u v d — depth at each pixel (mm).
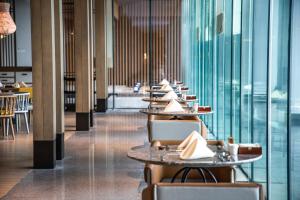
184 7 16031
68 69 16812
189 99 10055
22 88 12195
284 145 4504
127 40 16344
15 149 8953
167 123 6348
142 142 9641
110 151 8703
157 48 16266
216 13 9258
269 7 4949
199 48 12516
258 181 5641
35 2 7199
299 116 4082
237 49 7320
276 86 4879
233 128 7496
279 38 4660
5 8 11875
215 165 3820
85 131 11281
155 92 12719
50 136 7340
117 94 16484
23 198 5777
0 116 9977
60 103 7973
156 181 4379
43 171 7188
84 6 11055
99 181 6562
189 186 2887
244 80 6645
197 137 4152
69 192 6027
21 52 16938
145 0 16234
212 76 10148
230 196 2879
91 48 12047
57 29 8008
